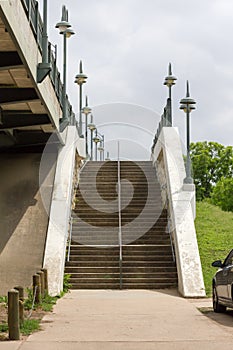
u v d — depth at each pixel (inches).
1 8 490.0
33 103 843.4
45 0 789.9
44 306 628.7
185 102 1028.5
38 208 930.7
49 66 748.0
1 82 765.9
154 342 430.6
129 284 840.9
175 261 872.3
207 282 795.4
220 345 418.0
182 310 623.8
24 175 1010.7
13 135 1023.0
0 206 934.4
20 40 593.0
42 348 406.0
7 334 459.5
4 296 719.7
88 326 508.1
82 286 839.1
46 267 794.8
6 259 823.7
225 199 1835.6
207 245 947.3
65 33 1087.6
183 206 924.0
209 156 2301.9
